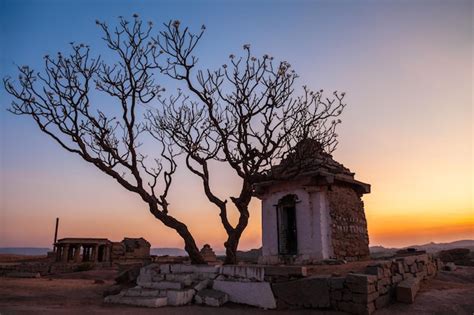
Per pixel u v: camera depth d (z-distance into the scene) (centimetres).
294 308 980
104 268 3494
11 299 1170
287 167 1443
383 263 1016
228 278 1132
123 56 1435
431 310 897
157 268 1284
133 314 890
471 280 1338
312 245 1525
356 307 897
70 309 955
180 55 1459
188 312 939
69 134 1382
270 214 1712
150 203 1401
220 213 1451
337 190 1641
